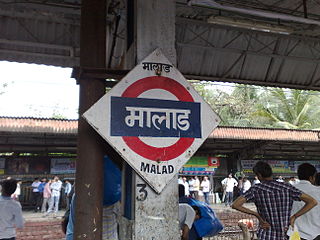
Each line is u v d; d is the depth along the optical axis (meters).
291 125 19.84
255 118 21.97
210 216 3.42
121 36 5.24
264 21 5.52
